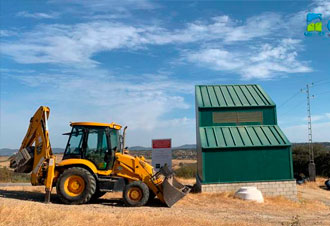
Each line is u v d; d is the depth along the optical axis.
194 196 16.00
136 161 12.66
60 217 8.50
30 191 15.29
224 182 17.38
